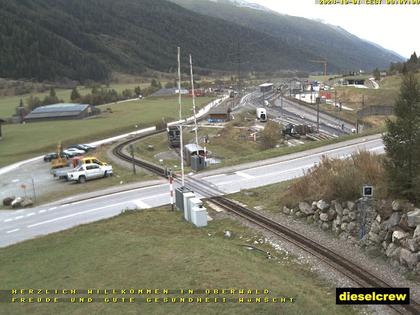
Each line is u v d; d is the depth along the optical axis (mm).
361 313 16219
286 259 21344
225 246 22625
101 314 16266
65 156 64938
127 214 30078
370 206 21938
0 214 34469
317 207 25234
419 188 20359
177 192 30281
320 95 138500
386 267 19484
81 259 22250
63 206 34969
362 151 27344
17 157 70250
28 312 17422
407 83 21203
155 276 18781
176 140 72625
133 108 131375
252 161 43062
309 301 16062
